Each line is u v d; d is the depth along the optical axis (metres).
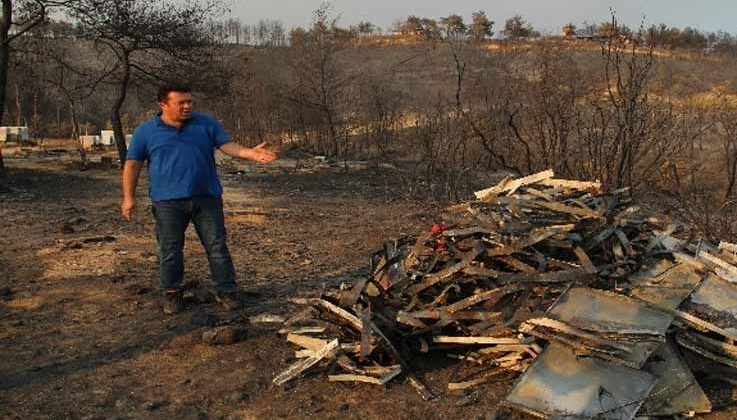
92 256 8.08
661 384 4.06
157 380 4.63
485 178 15.12
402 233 10.00
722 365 4.32
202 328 5.54
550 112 11.97
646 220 5.77
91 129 44.38
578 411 3.85
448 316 4.75
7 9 17.12
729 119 12.16
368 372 4.55
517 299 4.84
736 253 5.59
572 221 5.21
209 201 5.92
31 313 5.98
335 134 26.94
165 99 5.71
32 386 4.53
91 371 4.77
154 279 7.06
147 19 20.28
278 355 5.02
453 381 4.48
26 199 13.77
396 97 30.27
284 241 9.32
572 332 4.21
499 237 5.17
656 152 11.97
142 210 12.24
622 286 4.84
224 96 23.77
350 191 16.00
